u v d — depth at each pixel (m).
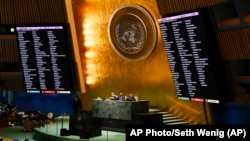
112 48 22.53
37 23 16.50
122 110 18.95
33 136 19.92
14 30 17.44
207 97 14.54
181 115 19.31
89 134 17.31
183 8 14.72
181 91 15.54
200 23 13.71
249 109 15.78
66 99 25.00
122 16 21.62
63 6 17.41
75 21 24.03
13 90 18.69
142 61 21.06
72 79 16.81
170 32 15.00
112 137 17.69
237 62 14.32
